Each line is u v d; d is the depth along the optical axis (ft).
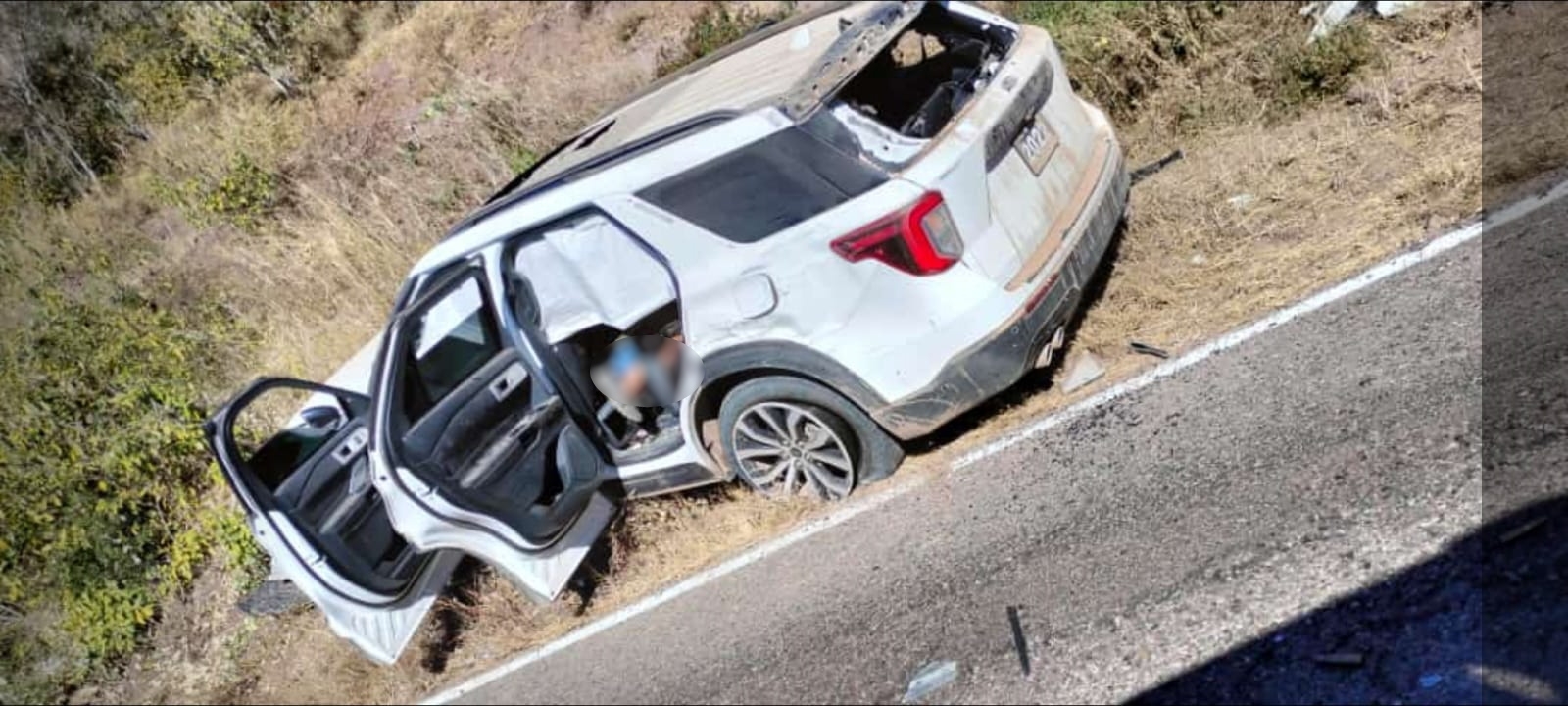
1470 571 10.19
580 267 16.43
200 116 43.70
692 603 16.33
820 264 13.93
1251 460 12.80
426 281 16.70
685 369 15.52
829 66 14.48
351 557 16.15
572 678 16.40
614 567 18.01
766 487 16.37
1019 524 13.94
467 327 16.94
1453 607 9.99
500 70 37.40
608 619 17.31
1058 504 13.88
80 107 43.19
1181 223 18.03
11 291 29.37
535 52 37.47
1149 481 13.39
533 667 17.33
